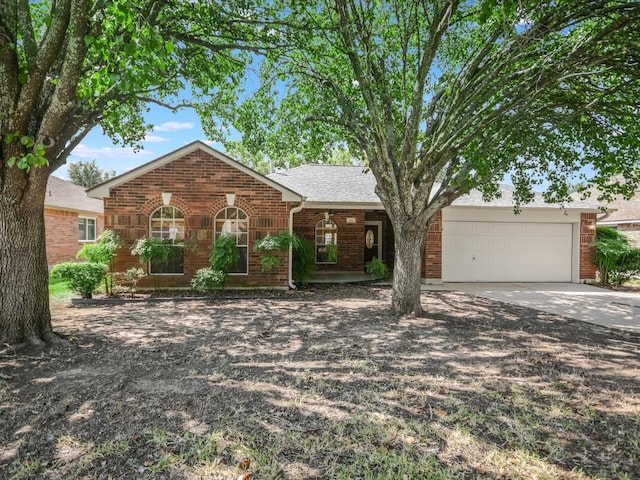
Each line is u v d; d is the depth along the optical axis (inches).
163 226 426.0
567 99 290.5
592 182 323.6
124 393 149.0
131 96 257.6
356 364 185.3
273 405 139.5
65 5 174.4
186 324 271.1
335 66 322.0
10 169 195.3
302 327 262.8
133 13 155.3
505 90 289.4
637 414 134.7
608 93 258.2
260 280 440.8
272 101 343.6
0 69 181.3
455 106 274.4
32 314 209.3
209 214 428.5
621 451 111.6
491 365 185.6
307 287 474.9
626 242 536.7
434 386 158.6
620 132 288.8
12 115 185.9
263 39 277.1
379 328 259.8
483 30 284.0
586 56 236.2
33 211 209.5
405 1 278.5
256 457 106.6
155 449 110.3
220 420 127.5
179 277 423.8
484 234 524.4
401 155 281.6
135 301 367.2
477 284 510.6
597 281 541.3
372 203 502.0
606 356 201.9
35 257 211.6
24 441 114.2
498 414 133.8
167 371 174.2
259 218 437.1
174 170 422.3
